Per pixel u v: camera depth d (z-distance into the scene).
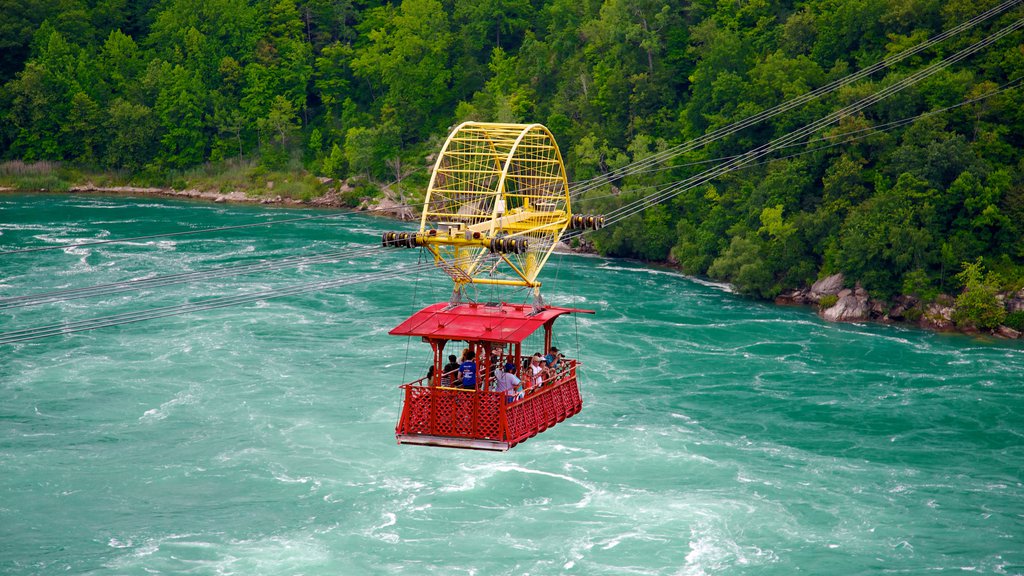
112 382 84.06
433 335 39.97
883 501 66.12
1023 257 115.56
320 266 134.38
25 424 75.25
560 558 58.75
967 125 125.94
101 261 132.62
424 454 72.00
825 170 131.75
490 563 58.22
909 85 129.00
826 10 156.62
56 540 60.03
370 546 59.91
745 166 145.25
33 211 181.38
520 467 70.00
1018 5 134.25
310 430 75.31
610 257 152.38
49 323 100.56
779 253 124.81
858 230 116.31
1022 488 68.31
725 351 98.19
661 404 82.81
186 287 118.25
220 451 71.69
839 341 102.88
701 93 156.88
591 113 177.25
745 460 71.94
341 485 67.12
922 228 115.38
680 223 144.38
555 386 43.06
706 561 58.53
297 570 57.25
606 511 64.31
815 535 61.69
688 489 67.38
